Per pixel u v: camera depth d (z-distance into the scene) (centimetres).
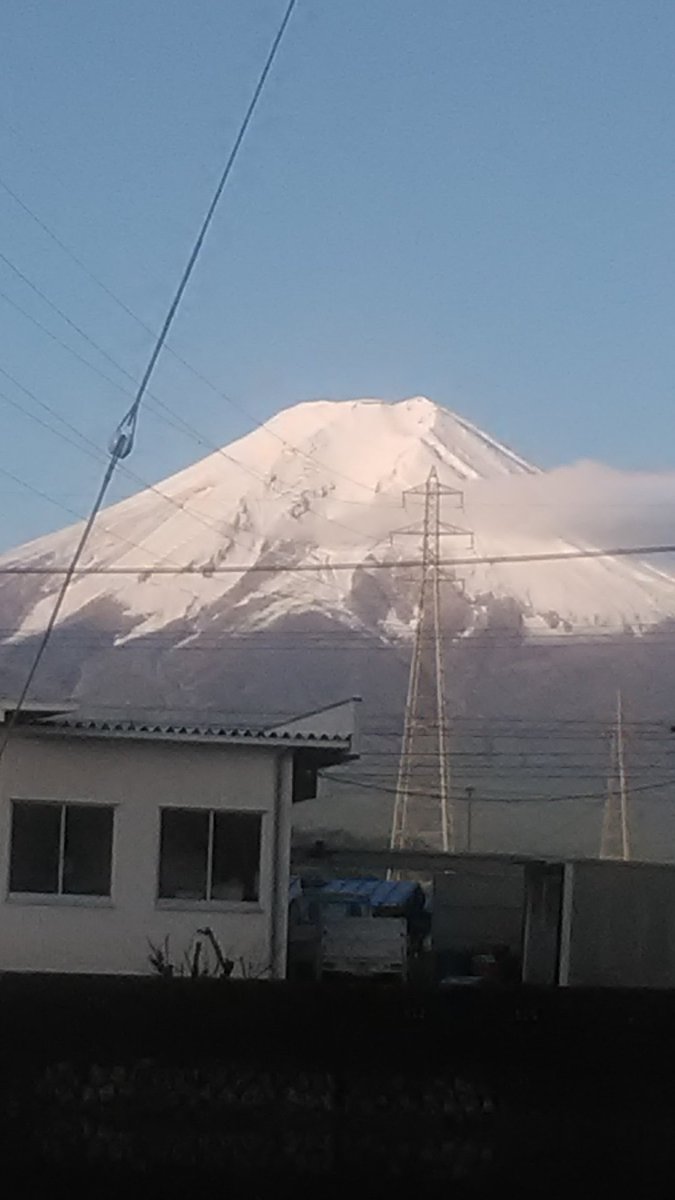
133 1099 1260
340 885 4175
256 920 2734
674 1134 1272
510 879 4450
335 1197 1259
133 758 2742
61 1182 1250
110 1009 1270
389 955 3372
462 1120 1273
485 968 3838
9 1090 1259
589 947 3425
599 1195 1266
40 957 2681
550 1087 1272
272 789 2777
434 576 7125
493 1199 1264
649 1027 1284
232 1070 1266
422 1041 1277
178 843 2744
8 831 2689
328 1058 1270
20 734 2689
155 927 2712
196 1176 1255
